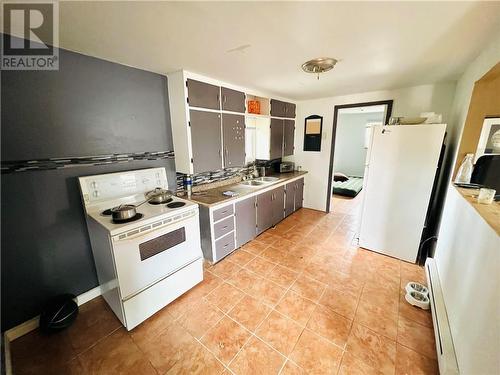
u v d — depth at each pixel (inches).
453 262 63.2
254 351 60.6
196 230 83.4
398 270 96.1
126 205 71.3
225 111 107.3
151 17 49.2
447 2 44.2
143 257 67.8
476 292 44.1
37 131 64.1
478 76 71.3
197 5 44.6
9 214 61.7
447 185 90.7
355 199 202.5
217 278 91.6
